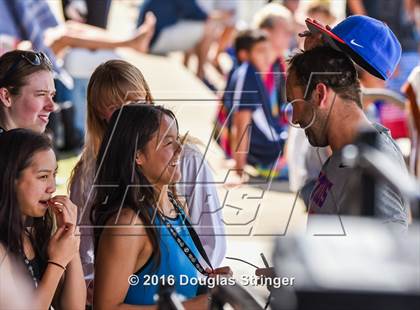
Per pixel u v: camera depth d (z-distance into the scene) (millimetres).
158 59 13805
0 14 9344
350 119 4234
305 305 2213
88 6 11727
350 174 3707
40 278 4180
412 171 7965
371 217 3070
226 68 13719
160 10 13648
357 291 2195
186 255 4293
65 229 4156
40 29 9875
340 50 4398
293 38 9953
